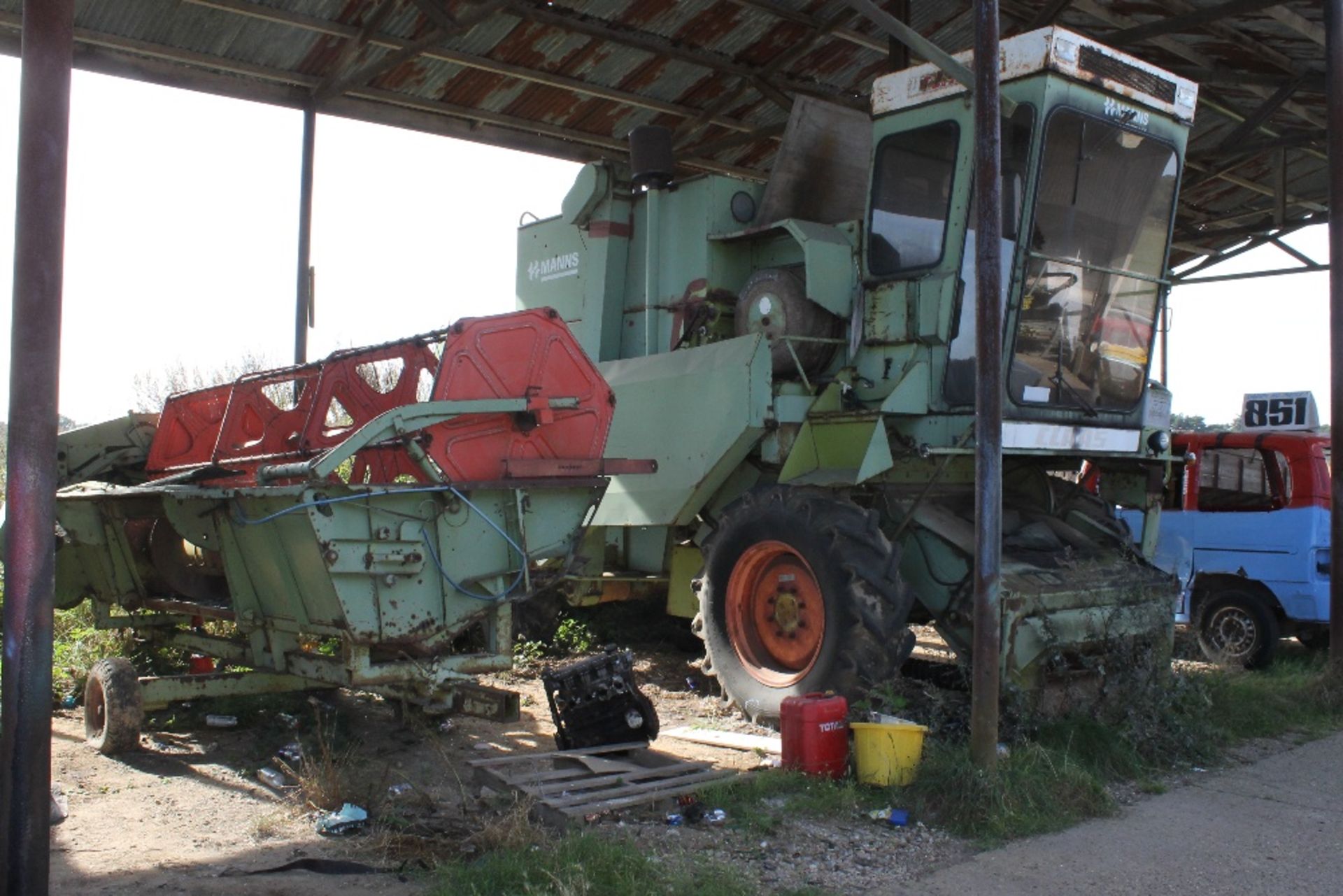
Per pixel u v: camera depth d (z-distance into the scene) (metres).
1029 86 6.10
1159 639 6.33
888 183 6.63
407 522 5.19
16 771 3.11
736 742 5.82
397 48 9.60
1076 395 6.65
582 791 4.79
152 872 3.97
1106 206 6.57
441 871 3.85
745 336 6.70
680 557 7.47
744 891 3.78
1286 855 4.46
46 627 3.17
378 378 7.93
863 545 5.82
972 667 5.29
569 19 9.59
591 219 8.32
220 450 6.80
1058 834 4.65
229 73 9.54
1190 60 11.24
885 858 4.28
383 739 5.92
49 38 3.22
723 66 10.86
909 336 6.45
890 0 10.27
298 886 3.85
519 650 8.23
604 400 6.01
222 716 6.12
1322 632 8.72
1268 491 8.58
